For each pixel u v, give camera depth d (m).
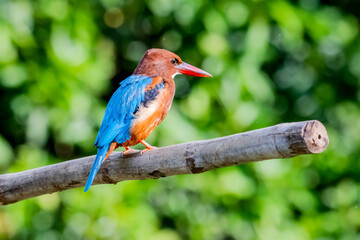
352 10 12.64
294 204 11.90
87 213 10.73
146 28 12.27
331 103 12.52
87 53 10.56
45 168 6.66
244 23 10.84
